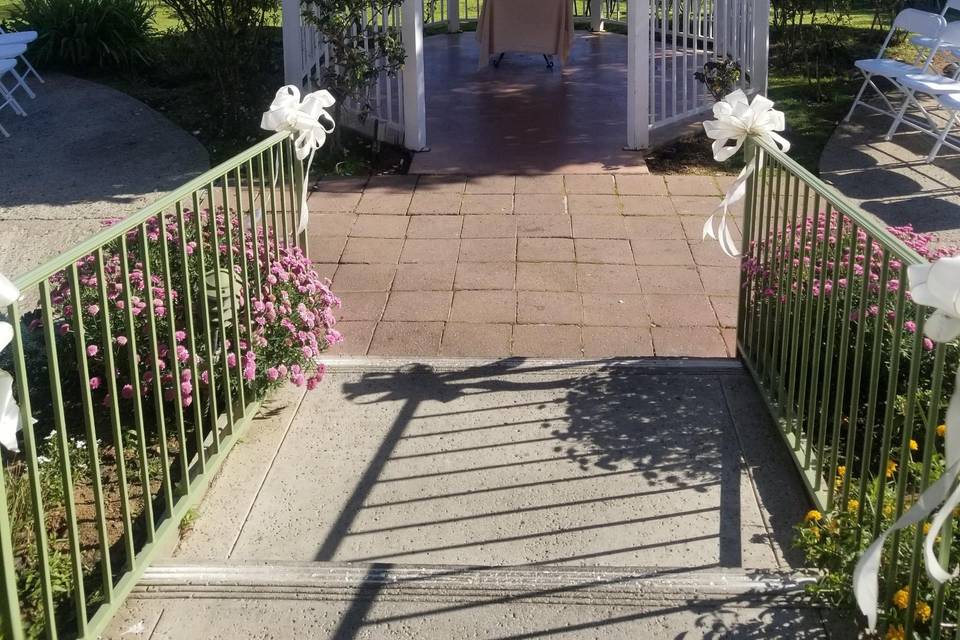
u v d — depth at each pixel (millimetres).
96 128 9102
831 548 3064
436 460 3967
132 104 9766
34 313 4734
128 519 3078
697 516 3584
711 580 3158
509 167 7848
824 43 10766
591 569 3229
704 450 4012
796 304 3785
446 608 3078
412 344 4996
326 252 6211
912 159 7953
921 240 4402
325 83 8180
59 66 11203
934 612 2529
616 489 3758
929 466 2521
